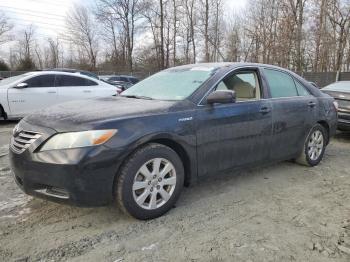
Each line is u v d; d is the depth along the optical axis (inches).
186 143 137.2
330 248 114.7
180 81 160.9
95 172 115.0
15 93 343.0
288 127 183.9
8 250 110.1
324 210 145.2
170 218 133.4
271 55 1197.1
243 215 137.9
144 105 138.4
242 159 161.8
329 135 218.8
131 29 1871.3
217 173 152.8
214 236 120.8
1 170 188.7
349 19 1139.9
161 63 1720.0
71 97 371.2
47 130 118.3
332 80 848.3
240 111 156.9
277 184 175.8
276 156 181.5
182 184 139.6
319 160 211.8
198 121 140.8
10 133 301.6
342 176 192.7
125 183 121.7
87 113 126.8
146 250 111.4
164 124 130.3
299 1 1163.9
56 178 114.0
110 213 136.4
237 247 114.0
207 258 107.7
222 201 151.3
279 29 1195.3
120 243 115.3
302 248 114.3
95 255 108.3
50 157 114.3
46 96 357.4
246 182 177.2
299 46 1166.3
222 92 141.7
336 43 1178.6
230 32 1492.4
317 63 1179.3
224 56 1545.3
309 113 198.1
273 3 1268.5
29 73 367.2
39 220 130.5
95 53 2171.5
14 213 135.9
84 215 134.7
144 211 128.3
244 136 159.5
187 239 118.4
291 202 152.8
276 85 184.2
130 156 123.2
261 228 127.3
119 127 120.3
